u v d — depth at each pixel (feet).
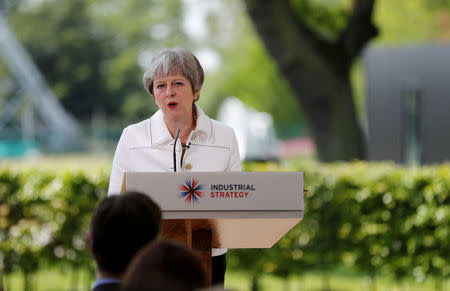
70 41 292.81
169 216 14.97
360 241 41.24
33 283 51.47
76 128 242.78
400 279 40.65
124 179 15.03
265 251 43.50
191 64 19.02
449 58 69.77
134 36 290.35
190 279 9.23
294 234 42.73
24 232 42.22
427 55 70.38
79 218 42.24
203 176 15.06
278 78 213.05
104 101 297.74
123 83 292.81
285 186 15.15
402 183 39.68
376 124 71.15
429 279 40.81
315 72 71.26
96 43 296.10
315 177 42.04
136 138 19.69
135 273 9.31
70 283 51.85
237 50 220.43
